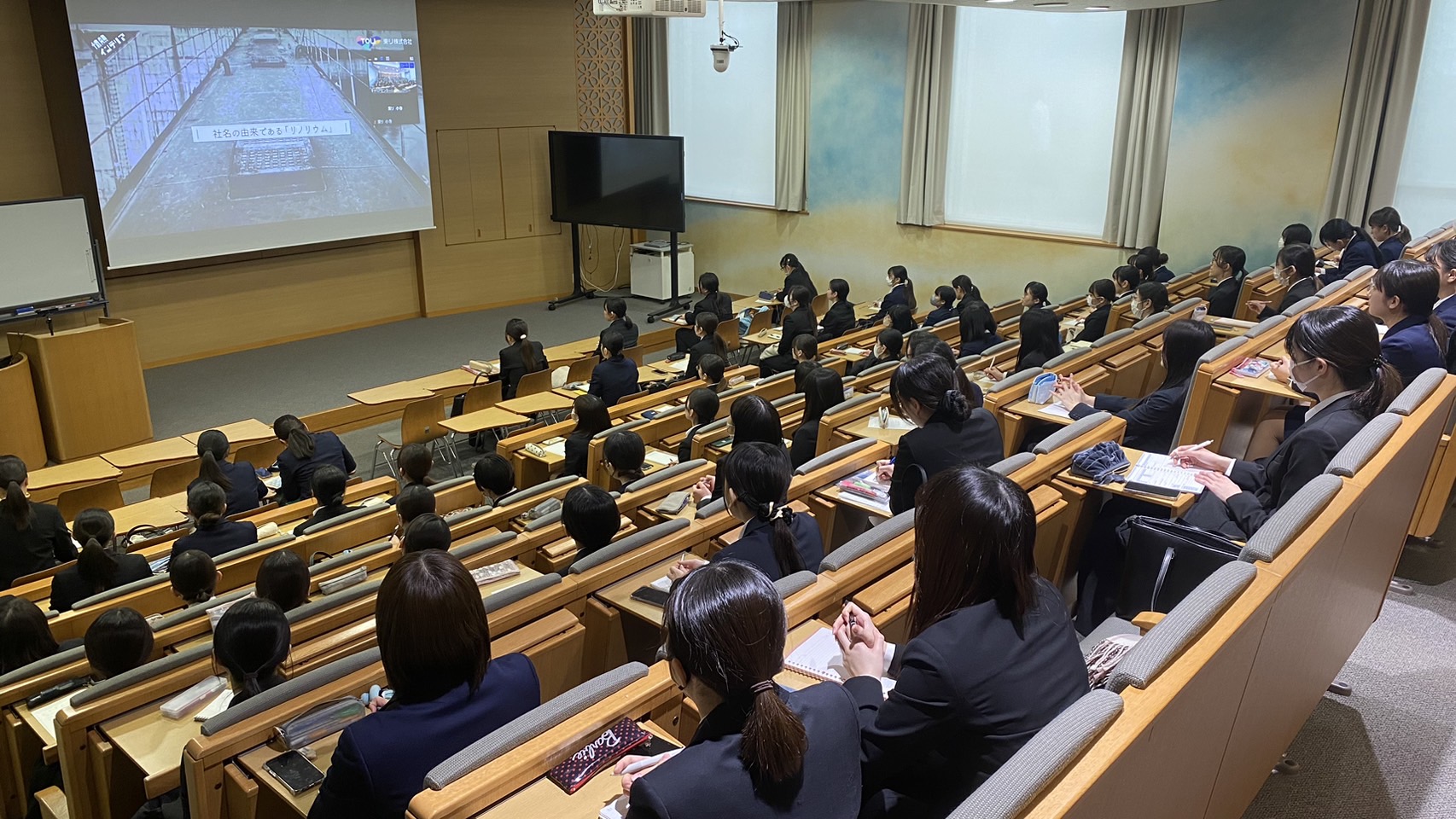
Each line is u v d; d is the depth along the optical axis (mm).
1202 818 2062
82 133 9336
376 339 11469
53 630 3939
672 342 9734
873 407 5164
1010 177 10930
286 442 6438
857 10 11414
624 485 4547
